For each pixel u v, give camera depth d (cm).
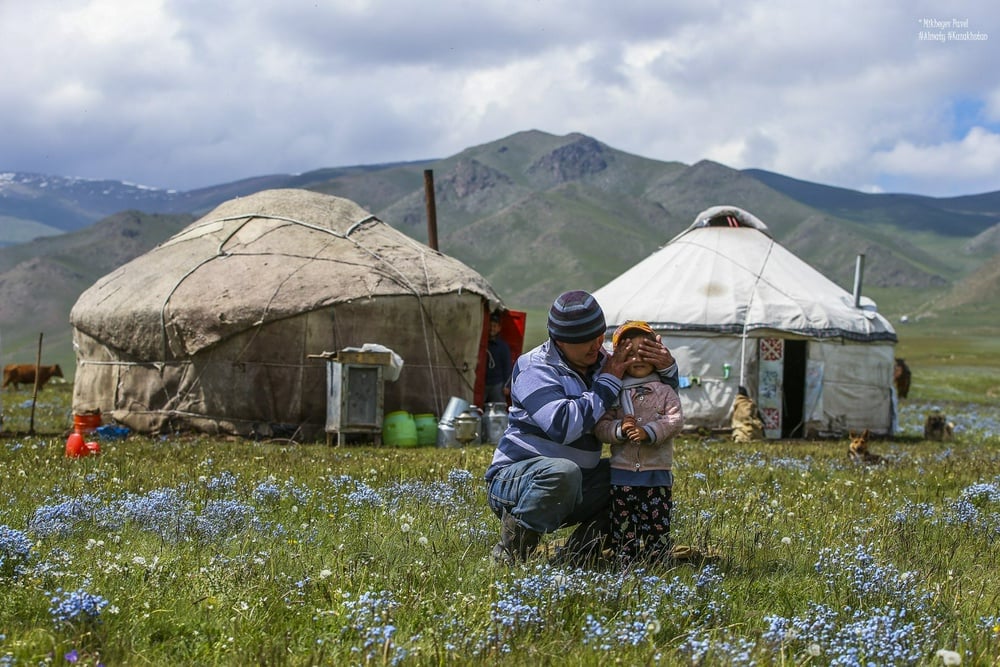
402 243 1917
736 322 2102
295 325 1683
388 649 386
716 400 2102
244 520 672
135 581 491
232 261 1775
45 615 434
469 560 571
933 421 2089
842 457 1455
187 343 1691
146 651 404
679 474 1093
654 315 2138
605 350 603
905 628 442
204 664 397
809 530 721
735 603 500
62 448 1285
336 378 1609
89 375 1825
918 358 9869
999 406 3647
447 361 1819
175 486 871
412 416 1717
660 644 425
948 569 595
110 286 1830
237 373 1694
